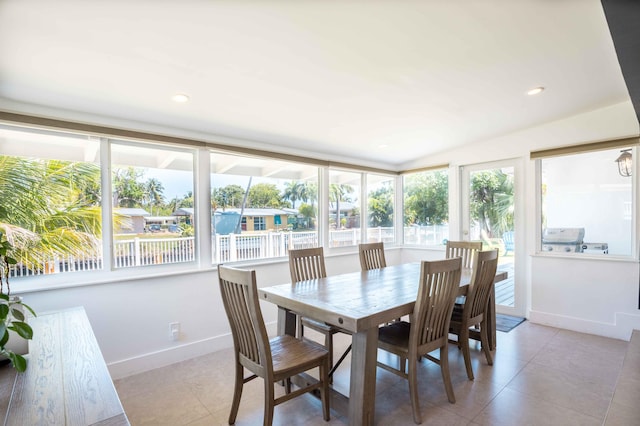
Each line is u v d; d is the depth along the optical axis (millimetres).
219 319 3066
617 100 2990
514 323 3639
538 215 3674
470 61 2070
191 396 2234
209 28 1549
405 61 2010
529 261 3746
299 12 1478
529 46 1933
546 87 2559
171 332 2770
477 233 4281
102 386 1165
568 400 2105
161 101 2334
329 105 2631
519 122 3445
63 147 2381
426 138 3811
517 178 3865
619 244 3199
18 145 2221
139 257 2703
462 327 2430
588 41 1905
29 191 2250
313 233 4133
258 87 2230
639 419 1485
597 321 3260
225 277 1826
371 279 2721
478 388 2277
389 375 2531
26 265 2221
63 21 1422
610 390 2215
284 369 1739
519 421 1897
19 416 974
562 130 3451
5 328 1051
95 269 2488
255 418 1983
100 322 2436
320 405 2127
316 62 1948
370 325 1729
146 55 1742
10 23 1407
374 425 1879
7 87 1965
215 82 2111
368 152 4281
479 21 1657
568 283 3436
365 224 4777
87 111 2373
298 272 2814
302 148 3854
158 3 1348
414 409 1906
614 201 3225
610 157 3244
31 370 1277
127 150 2676
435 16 1588
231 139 3223
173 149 2922
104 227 2529
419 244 5016
